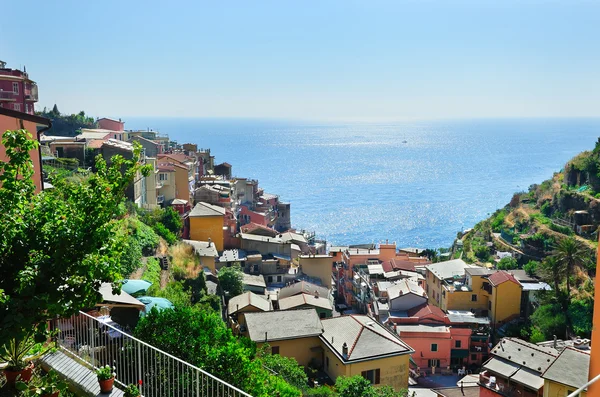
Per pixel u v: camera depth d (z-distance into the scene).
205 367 15.48
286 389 17.75
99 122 115.38
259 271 69.38
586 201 83.56
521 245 83.75
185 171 79.50
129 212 52.16
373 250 91.69
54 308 9.73
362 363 37.41
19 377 11.48
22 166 10.96
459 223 172.62
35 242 10.41
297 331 41.41
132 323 21.06
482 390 41.72
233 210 85.38
